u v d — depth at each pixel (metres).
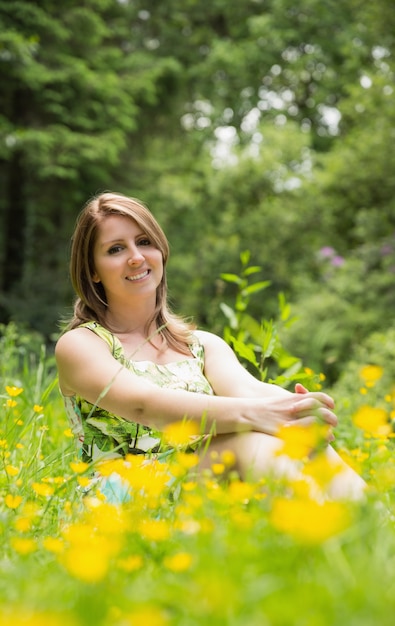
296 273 14.35
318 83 19.80
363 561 1.22
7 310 14.57
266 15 18.94
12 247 16.33
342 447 3.49
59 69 15.38
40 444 2.72
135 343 2.90
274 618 1.01
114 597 1.22
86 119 15.77
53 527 1.90
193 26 20.58
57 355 2.76
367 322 10.66
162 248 2.94
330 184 13.86
